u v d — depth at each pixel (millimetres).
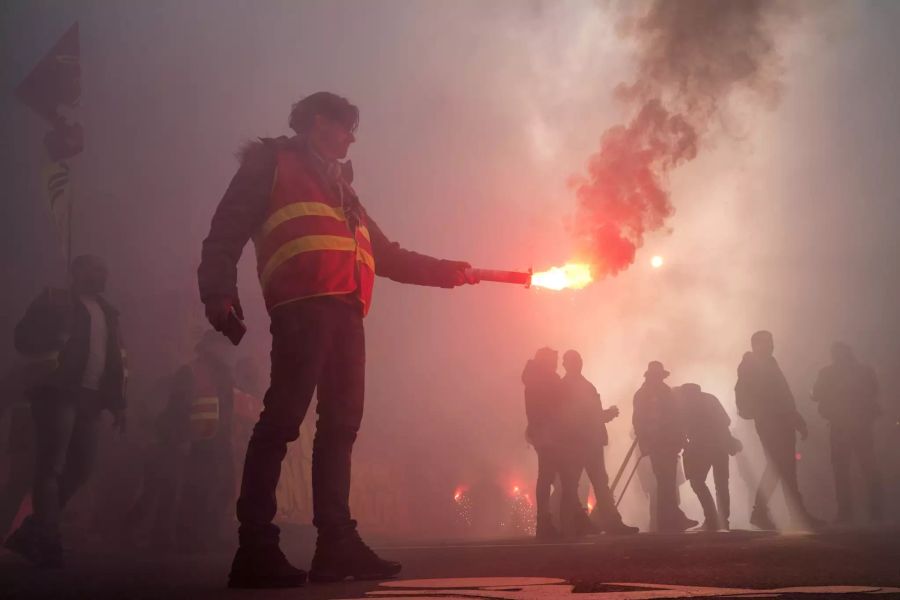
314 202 2531
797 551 3090
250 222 2482
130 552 6328
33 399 4273
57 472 4176
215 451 6465
